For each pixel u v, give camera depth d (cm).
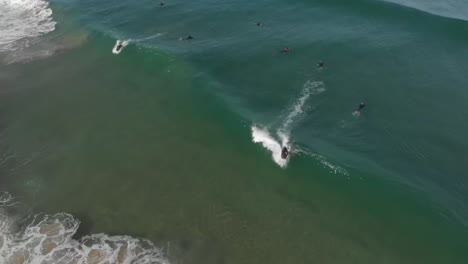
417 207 2509
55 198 2642
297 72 3884
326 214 2488
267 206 2550
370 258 2244
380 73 3853
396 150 2989
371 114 3331
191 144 3070
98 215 2514
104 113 3431
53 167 2891
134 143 3102
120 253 2244
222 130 3167
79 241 2323
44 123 3325
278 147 2966
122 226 2434
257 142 3022
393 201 2552
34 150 3056
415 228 2397
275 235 2362
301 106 3431
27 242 2306
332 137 3098
